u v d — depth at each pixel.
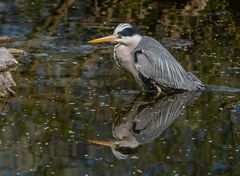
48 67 14.68
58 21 18.56
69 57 15.47
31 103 12.49
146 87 13.64
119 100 12.80
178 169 9.80
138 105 12.62
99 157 10.20
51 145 10.62
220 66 14.95
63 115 11.92
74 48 16.17
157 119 11.96
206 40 17.20
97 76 14.21
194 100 12.99
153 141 10.94
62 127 11.38
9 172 9.61
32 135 11.02
